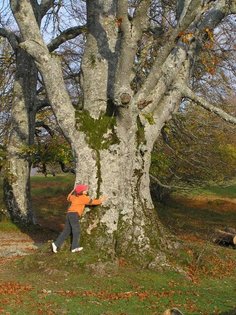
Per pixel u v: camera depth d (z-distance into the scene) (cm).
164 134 1983
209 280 1164
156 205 3222
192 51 1385
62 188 4041
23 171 2228
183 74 1374
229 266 1274
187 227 2542
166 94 1358
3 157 2220
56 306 919
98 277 1121
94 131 1260
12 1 1274
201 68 1786
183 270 1188
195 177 2298
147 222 1269
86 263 1152
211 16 1399
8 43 2328
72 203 1223
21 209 2214
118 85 1184
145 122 1304
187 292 1045
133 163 1283
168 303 962
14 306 912
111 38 1316
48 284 1070
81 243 1212
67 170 2155
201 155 2161
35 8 2166
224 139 2194
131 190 1277
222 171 2311
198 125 2095
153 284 1090
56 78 1262
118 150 1254
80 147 1258
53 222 2664
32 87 2239
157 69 1205
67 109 1267
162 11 1814
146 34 1697
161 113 1340
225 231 2017
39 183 4425
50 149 2069
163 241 1262
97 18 1324
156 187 3091
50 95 1273
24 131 2216
